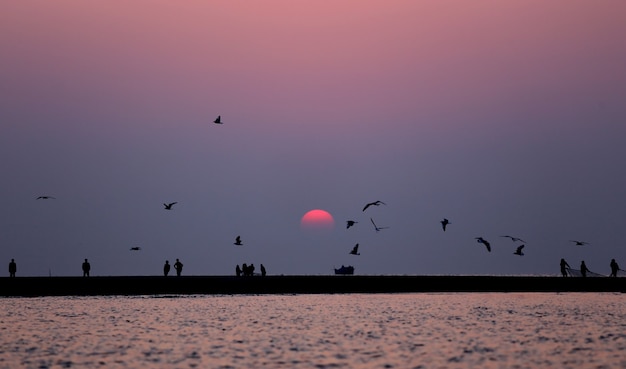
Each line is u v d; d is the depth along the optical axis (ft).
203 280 480.23
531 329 315.17
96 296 456.45
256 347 262.26
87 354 247.50
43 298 443.73
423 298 464.24
